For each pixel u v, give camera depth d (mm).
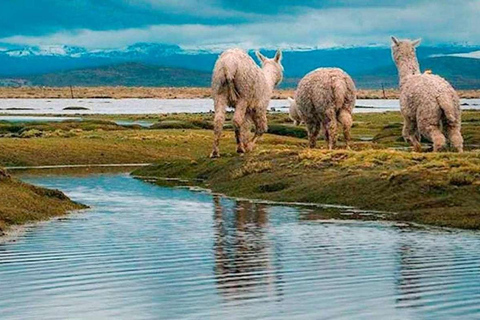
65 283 16172
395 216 25547
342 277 16484
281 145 53844
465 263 17844
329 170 32562
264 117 39500
